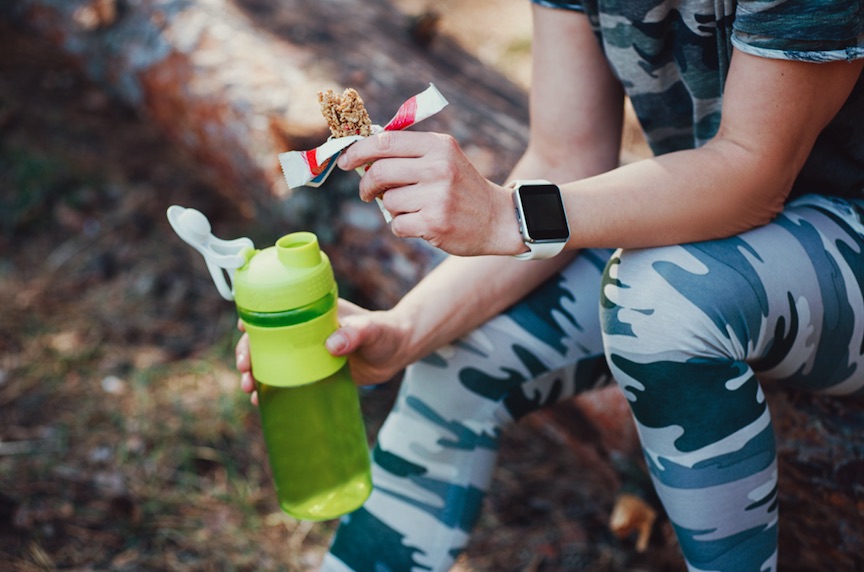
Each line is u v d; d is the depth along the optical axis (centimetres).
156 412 213
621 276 109
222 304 254
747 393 106
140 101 268
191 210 114
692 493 109
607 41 122
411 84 226
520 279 130
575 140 133
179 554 176
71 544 175
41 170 293
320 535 183
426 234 101
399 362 129
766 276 107
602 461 176
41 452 198
